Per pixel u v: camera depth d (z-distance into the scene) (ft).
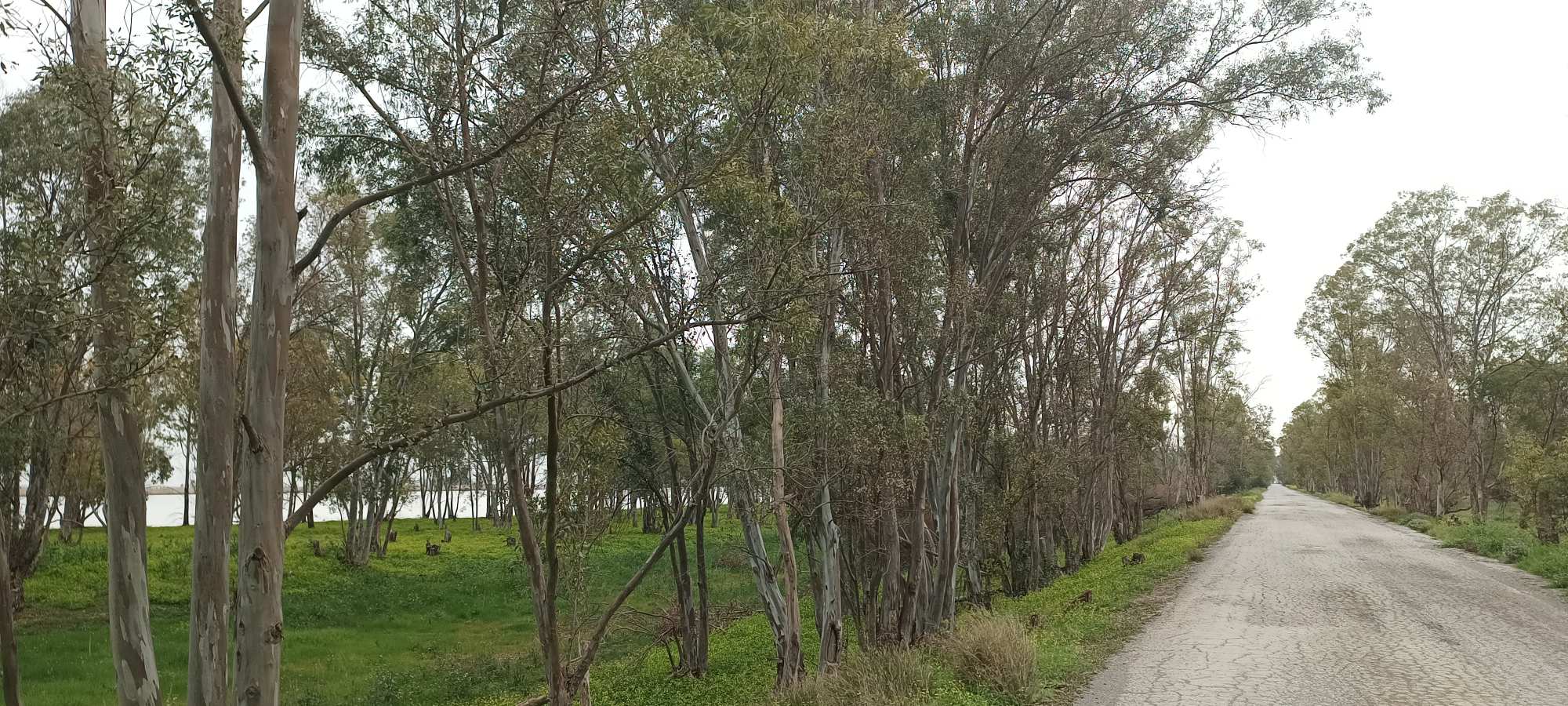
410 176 34.60
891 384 43.98
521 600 92.43
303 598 89.66
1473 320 131.23
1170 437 146.61
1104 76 46.37
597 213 27.89
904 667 31.58
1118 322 89.66
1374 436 161.48
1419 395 133.08
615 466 38.22
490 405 24.04
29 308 19.97
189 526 134.51
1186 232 82.02
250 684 20.03
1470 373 130.41
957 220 46.47
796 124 34.78
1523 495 76.79
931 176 44.29
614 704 49.75
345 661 63.36
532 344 26.99
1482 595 51.21
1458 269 129.90
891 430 39.34
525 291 27.04
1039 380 73.20
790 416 42.63
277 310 20.76
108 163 22.43
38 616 71.92
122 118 24.14
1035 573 78.18
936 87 43.34
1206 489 169.07
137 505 25.16
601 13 25.50
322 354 87.35
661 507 52.75
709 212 37.76
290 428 73.97
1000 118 47.34
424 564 115.24
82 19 23.90
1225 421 164.86
